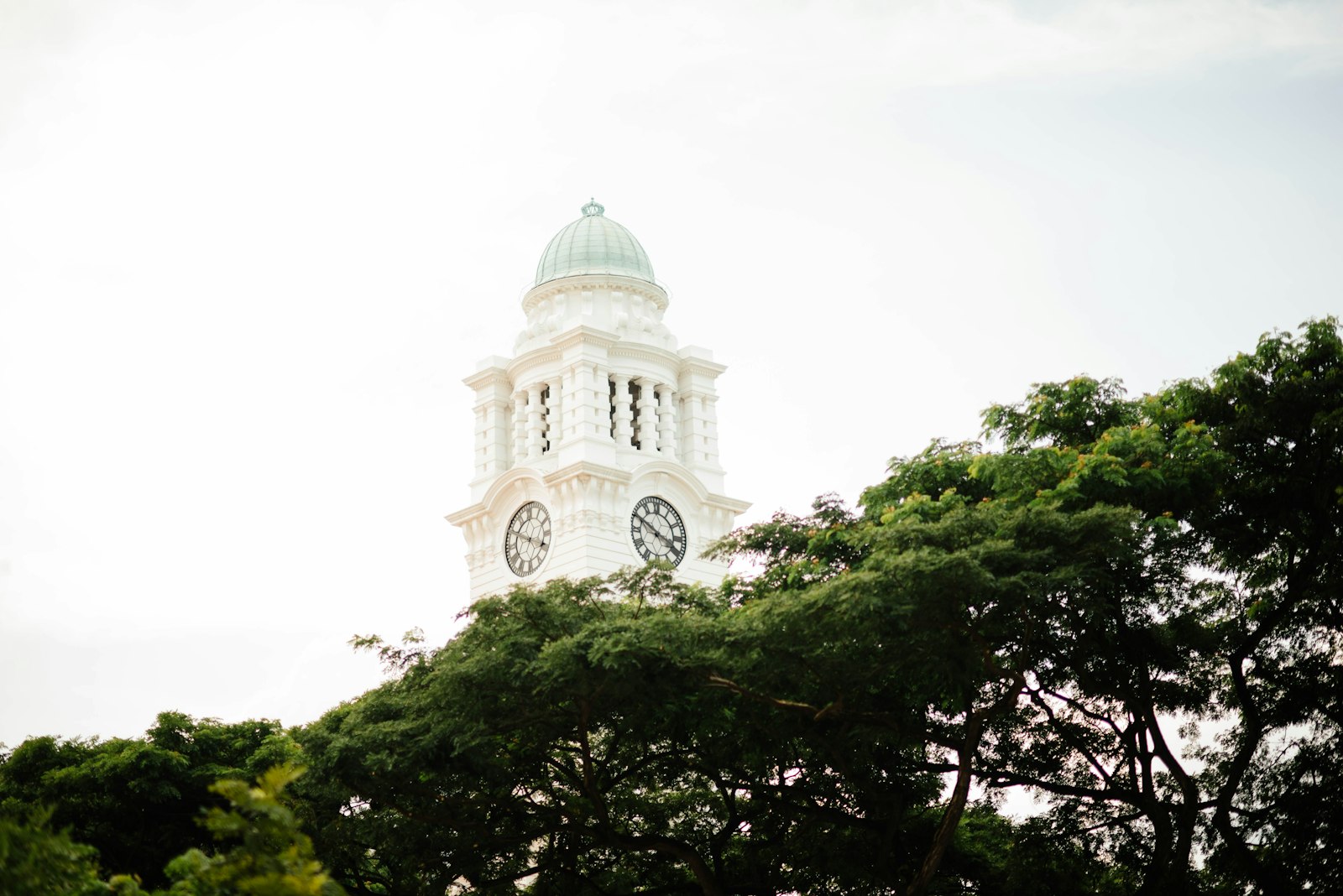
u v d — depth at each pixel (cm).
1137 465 4706
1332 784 4928
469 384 11981
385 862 5594
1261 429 4909
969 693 4897
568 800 5634
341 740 4919
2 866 2275
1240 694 5006
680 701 4906
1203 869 5088
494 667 4791
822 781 5456
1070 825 5231
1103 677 4975
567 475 10669
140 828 5812
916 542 4456
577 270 11912
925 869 4619
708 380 11875
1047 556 4375
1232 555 5084
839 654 4541
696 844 5888
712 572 11075
